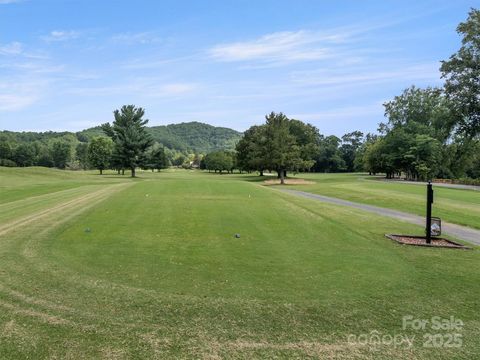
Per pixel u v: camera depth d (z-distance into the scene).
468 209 19.64
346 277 7.50
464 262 8.94
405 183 51.50
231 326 5.26
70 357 4.37
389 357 4.55
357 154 124.50
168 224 12.65
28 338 4.78
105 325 5.18
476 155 75.00
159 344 4.72
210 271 7.73
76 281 6.91
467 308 6.07
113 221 13.02
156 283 6.92
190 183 30.20
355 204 22.47
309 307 5.96
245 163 80.56
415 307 6.08
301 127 75.88
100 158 98.44
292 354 4.56
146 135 72.94
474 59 47.53
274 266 8.17
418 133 75.75
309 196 28.02
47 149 141.50
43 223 12.48
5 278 6.98
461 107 48.78
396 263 8.69
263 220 13.88
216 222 13.20
